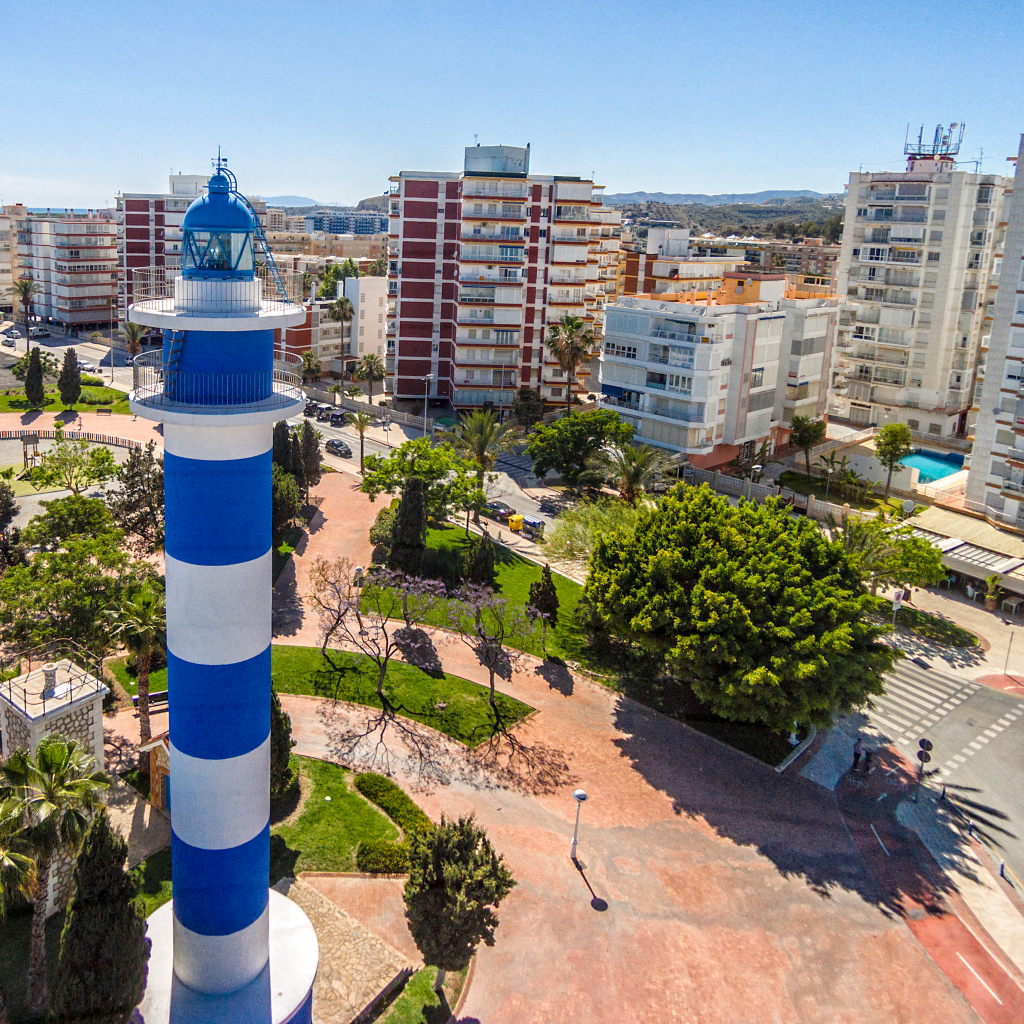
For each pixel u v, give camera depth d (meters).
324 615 49.62
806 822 35.91
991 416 70.50
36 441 77.94
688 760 39.59
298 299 23.72
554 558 56.00
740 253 161.62
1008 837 35.97
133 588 37.66
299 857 31.48
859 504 77.50
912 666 50.69
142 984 22.36
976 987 28.27
